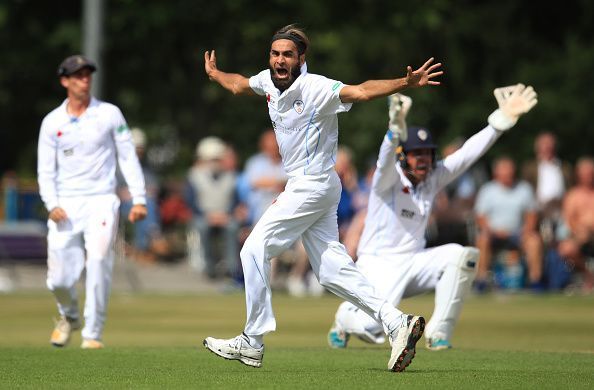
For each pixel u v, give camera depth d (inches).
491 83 4886.8
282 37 1214.9
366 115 4596.5
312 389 1106.7
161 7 4542.3
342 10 4758.9
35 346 1609.3
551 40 5068.9
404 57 4714.6
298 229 1238.9
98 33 3302.2
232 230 3112.7
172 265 3526.1
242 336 1243.8
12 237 3134.8
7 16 4571.9
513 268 3080.7
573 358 1434.5
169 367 1306.6
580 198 3080.7
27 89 4749.0
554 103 4808.1
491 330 1993.1
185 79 4781.0
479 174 4466.0
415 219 1552.7
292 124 1222.3
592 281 3088.1
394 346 1235.2
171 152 4859.7
